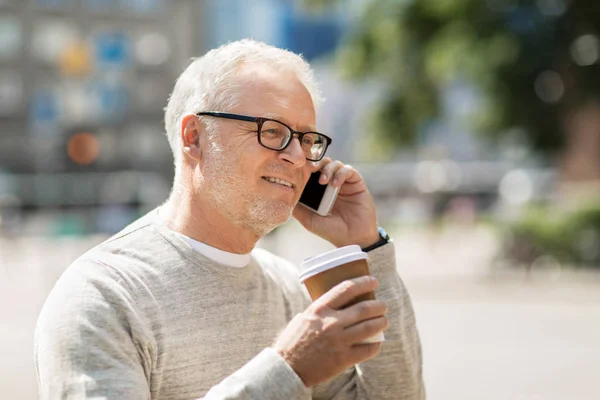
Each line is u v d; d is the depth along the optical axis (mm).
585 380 6781
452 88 17281
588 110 16359
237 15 32344
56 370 1679
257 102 1938
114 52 23797
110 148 47250
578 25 14555
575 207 14898
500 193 26422
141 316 1808
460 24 15117
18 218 25047
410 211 28609
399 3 15695
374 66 16531
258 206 1943
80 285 1783
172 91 2098
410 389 2182
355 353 1565
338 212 2312
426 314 10562
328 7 17203
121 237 1946
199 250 1956
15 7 46375
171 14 48281
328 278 1656
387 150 17594
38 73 46688
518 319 10047
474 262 16875
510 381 6781
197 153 1981
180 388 1841
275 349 1594
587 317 10156
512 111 15070
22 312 11180
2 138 46031
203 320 1887
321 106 2143
